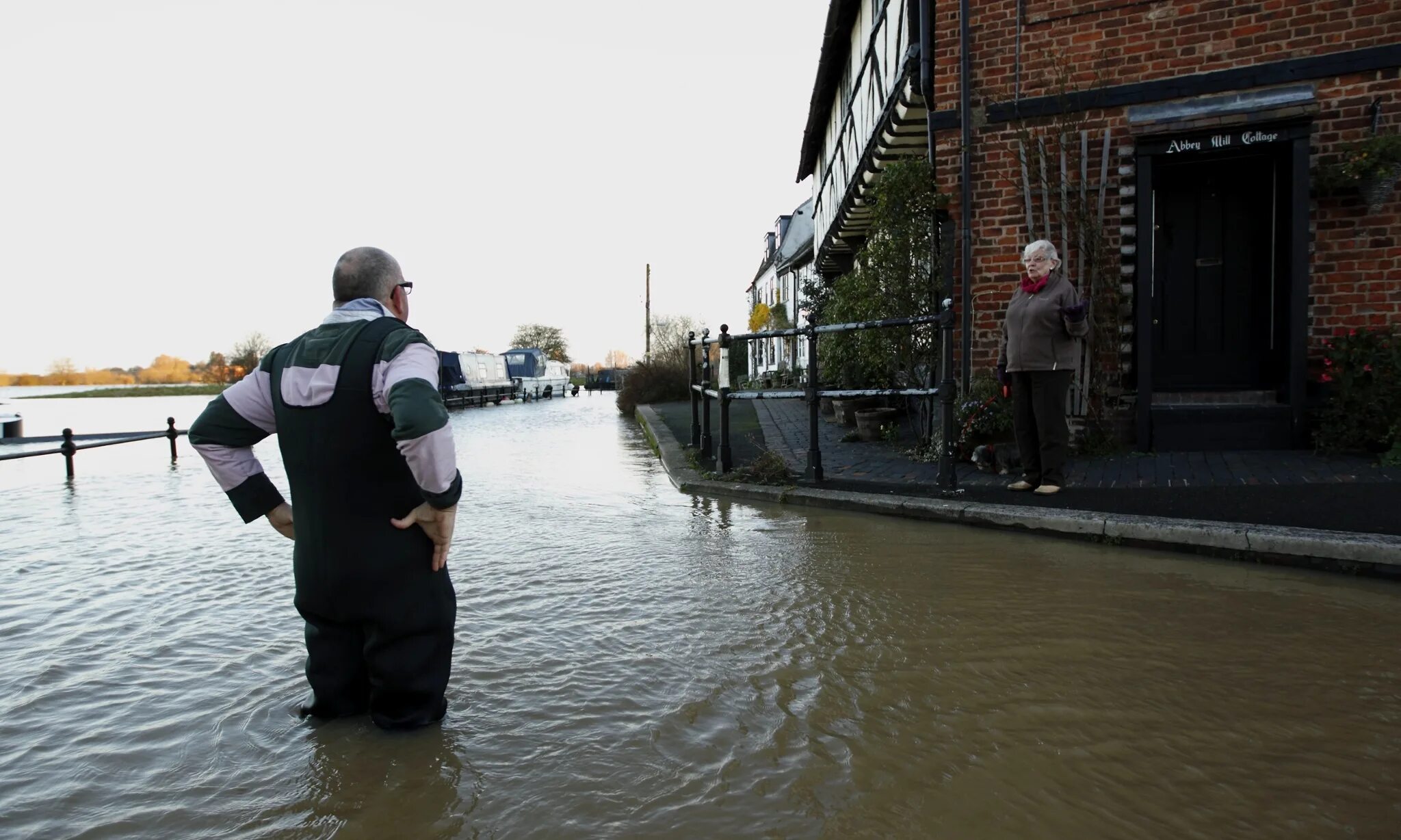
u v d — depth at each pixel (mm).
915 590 3664
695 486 6785
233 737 2346
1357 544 3730
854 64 12359
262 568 4410
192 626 3385
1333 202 5969
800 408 13266
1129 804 1923
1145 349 6414
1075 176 6641
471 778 2090
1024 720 2365
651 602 3586
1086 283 6598
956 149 7090
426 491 2152
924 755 2170
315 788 2055
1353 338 5809
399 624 2266
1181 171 6691
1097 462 6129
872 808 1922
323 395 2172
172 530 5637
